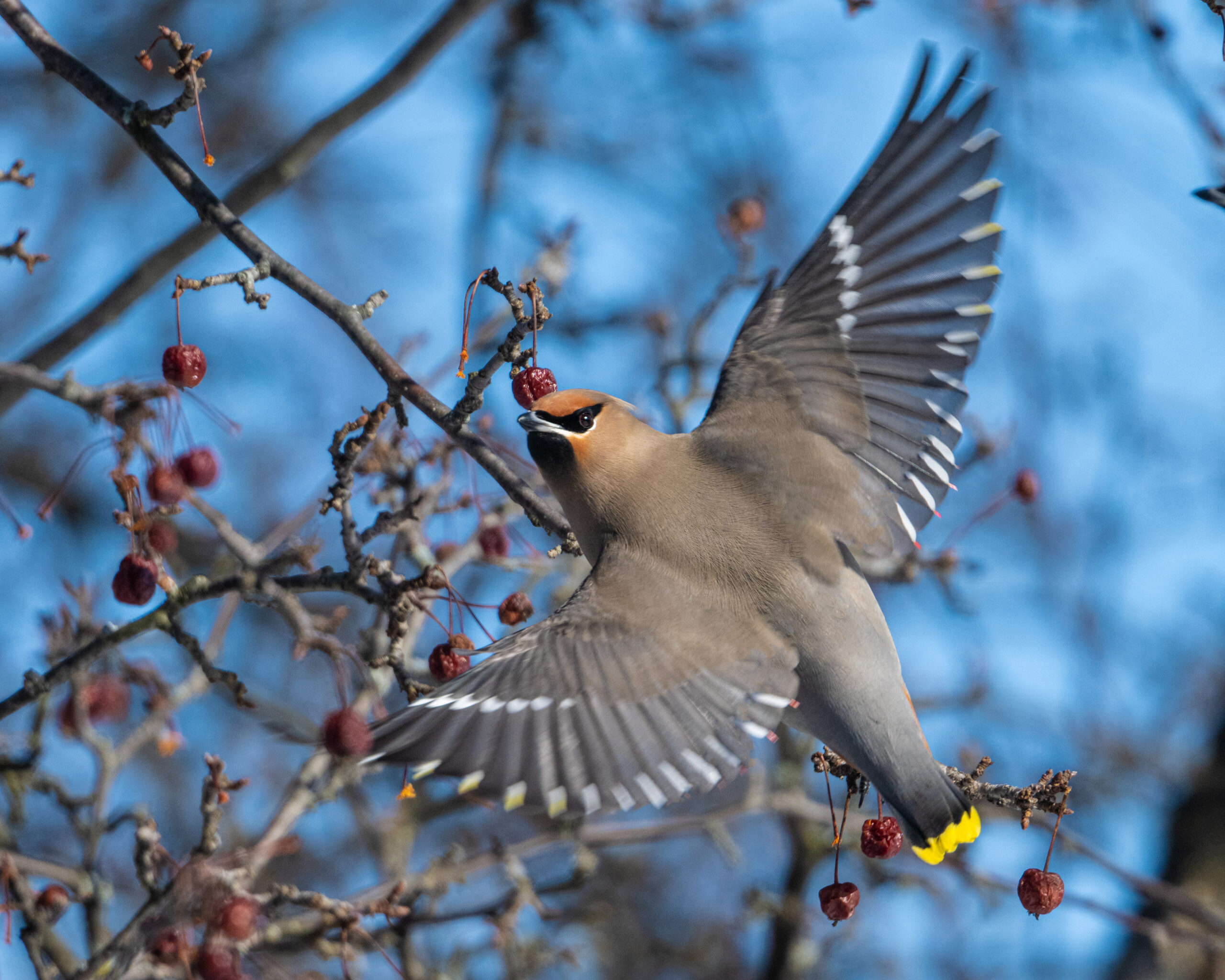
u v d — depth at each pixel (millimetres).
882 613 8906
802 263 9086
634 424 9203
